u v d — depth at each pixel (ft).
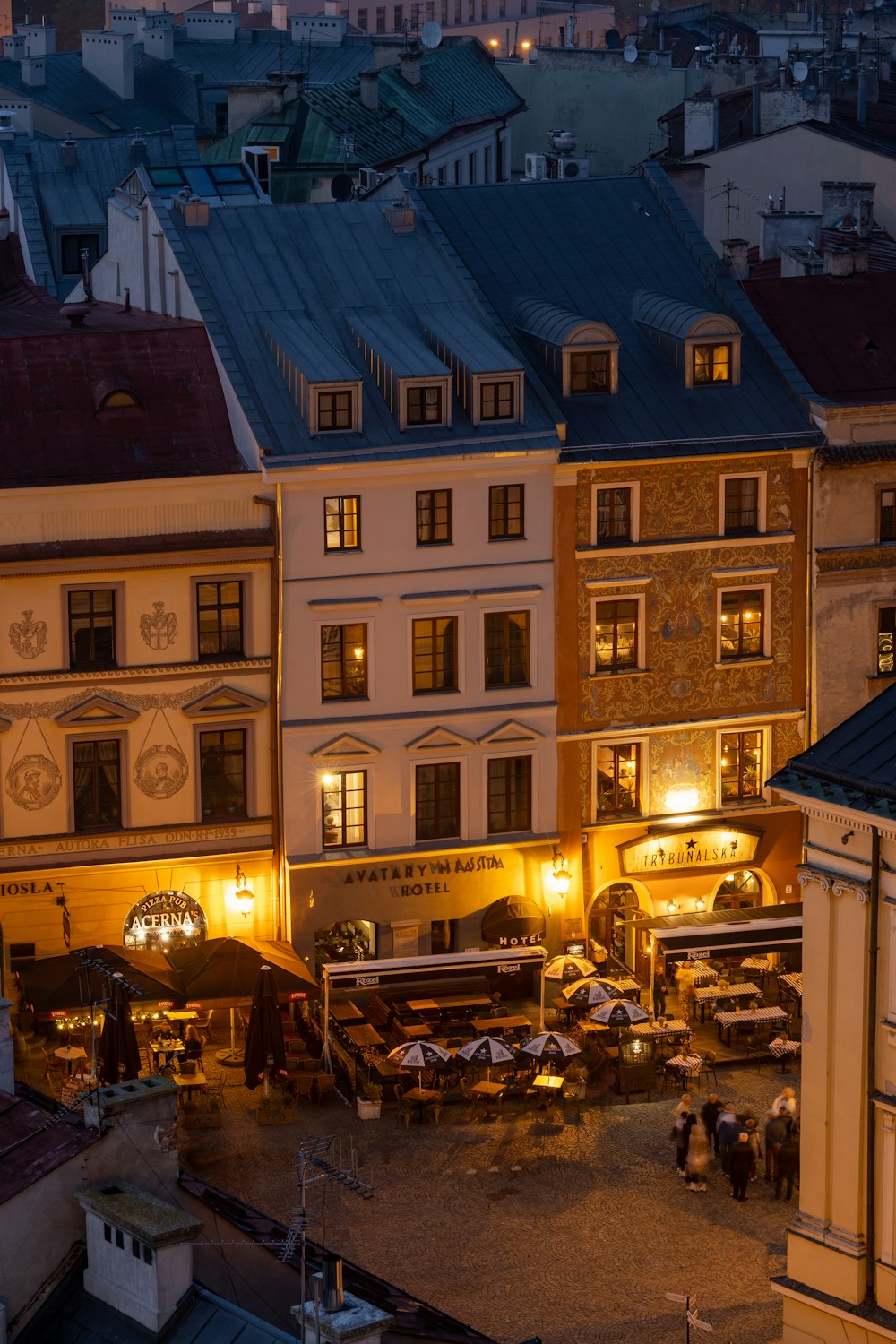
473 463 278.26
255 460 272.51
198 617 273.33
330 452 272.92
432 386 278.87
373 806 282.36
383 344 284.82
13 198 406.82
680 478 288.92
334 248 302.86
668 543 289.33
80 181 415.64
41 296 365.61
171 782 275.59
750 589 294.66
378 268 301.63
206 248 299.17
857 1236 192.85
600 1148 252.21
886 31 655.76
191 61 642.22
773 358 301.22
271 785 279.08
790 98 446.19
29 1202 146.00
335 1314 139.54
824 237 372.17
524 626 286.05
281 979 265.13
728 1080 270.26
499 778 288.30
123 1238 143.84
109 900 276.21
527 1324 216.95
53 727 269.64
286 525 272.72
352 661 279.69
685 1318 202.08
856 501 296.51
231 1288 153.17
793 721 298.97
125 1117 149.89
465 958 272.72
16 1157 148.87
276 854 280.92
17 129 442.09
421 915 286.87
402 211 306.35
